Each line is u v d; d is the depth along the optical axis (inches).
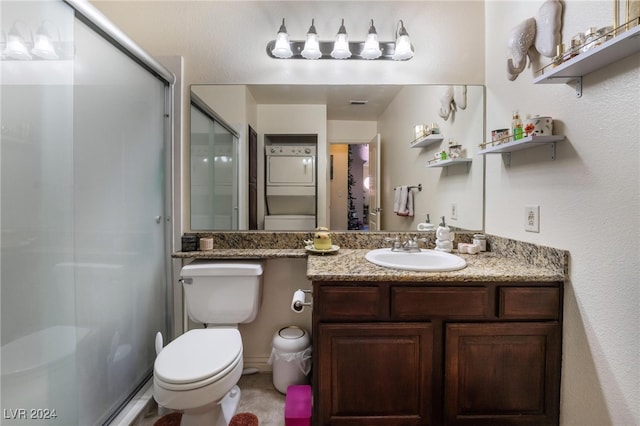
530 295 48.7
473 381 49.1
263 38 70.7
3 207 34.5
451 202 72.7
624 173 38.8
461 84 71.5
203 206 71.7
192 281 62.9
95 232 48.0
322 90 72.1
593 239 43.2
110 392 51.8
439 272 49.9
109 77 50.5
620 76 38.9
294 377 63.0
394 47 69.2
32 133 37.3
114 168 52.2
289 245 71.5
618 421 40.1
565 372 48.3
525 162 56.9
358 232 72.5
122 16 69.7
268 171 73.4
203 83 70.7
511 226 61.2
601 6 41.3
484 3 70.9
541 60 52.6
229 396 61.0
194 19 70.1
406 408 49.4
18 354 36.4
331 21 70.4
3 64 34.0
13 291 35.8
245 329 72.4
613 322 40.5
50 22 38.8
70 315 43.4
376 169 74.7
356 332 48.8
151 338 64.0
